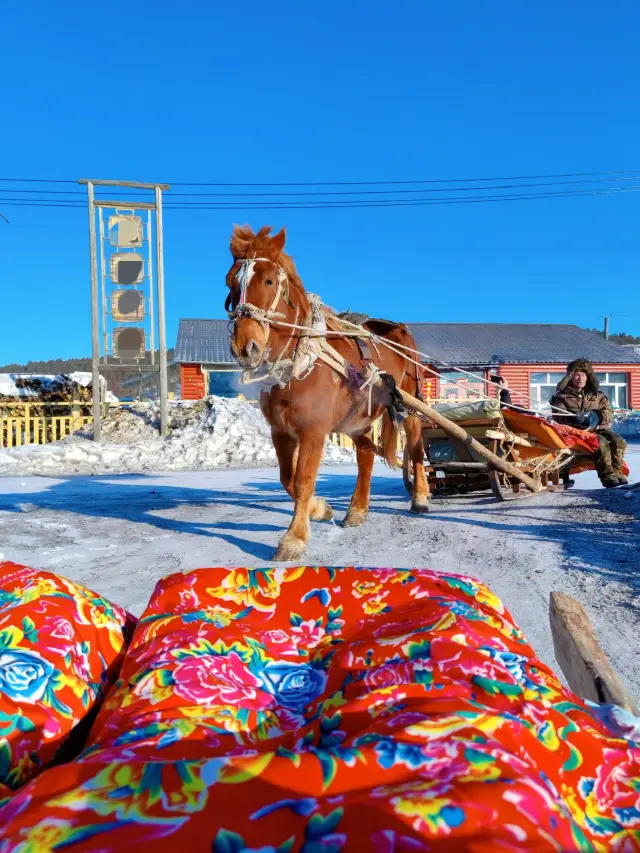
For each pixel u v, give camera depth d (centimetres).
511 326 3931
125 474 1348
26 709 128
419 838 75
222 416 1688
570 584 419
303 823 78
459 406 777
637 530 578
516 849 73
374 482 1142
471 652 139
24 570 179
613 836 107
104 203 1581
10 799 90
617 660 296
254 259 479
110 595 406
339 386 545
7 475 1338
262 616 179
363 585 185
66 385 1747
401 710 112
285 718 134
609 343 3700
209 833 77
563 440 741
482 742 97
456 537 571
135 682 135
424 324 3834
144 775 87
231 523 684
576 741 119
